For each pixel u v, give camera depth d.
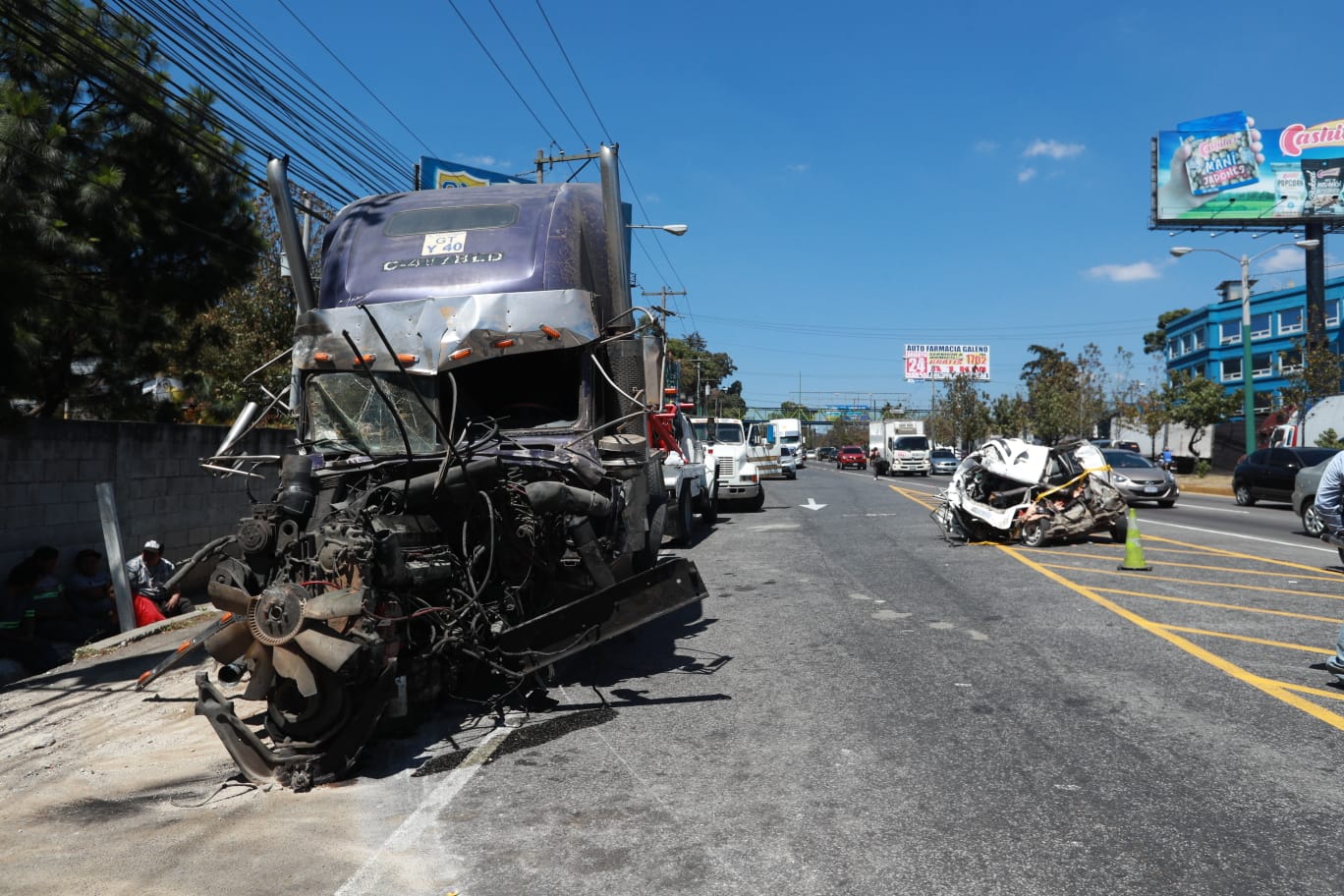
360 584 5.23
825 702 6.48
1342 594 10.25
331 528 5.46
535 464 6.55
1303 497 16.19
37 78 10.70
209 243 12.38
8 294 8.46
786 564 13.35
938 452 48.38
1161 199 50.12
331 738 5.22
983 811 4.55
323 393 6.78
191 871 4.11
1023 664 7.36
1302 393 34.88
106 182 10.70
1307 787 4.76
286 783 5.11
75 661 8.49
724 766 5.29
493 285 6.89
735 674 7.36
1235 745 5.41
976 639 8.29
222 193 12.54
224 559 6.05
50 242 9.92
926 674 7.16
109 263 11.54
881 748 5.50
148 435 11.71
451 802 4.85
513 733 6.02
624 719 6.26
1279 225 49.41
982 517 15.24
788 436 63.81
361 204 7.68
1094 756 5.28
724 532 18.11
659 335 7.62
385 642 5.30
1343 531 7.23
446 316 6.68
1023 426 62.81
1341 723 5.77
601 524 7.14
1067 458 15.45
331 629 5.07
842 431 127.31
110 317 11.67
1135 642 8.03
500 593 6.76
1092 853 4.07
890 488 33.19
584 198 7.80
